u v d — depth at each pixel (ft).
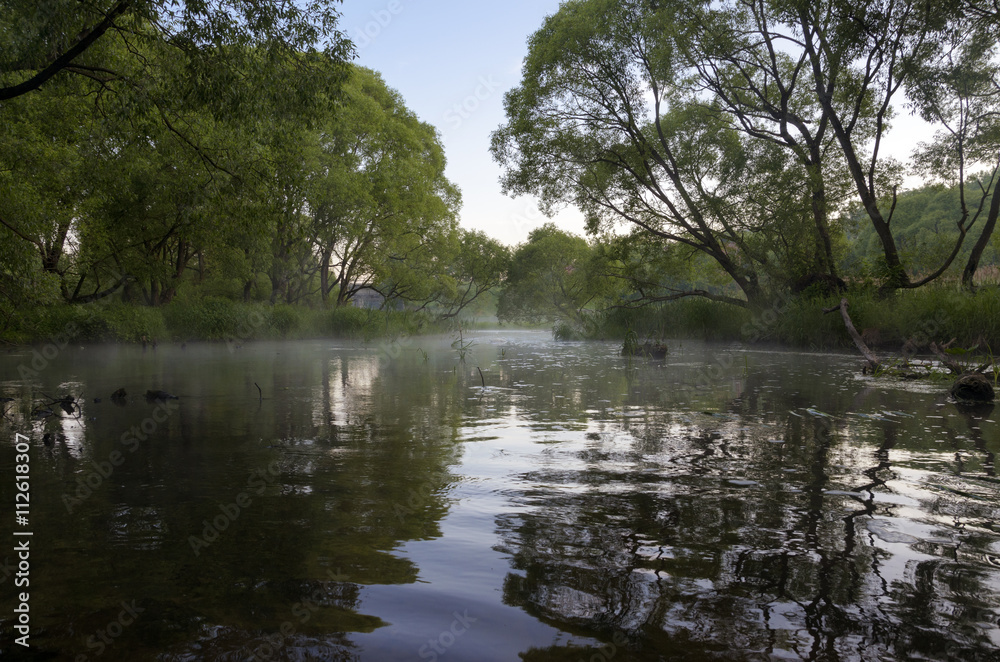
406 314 101.76
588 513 9.27
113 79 32.55
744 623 5.86
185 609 6.28
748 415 18.86
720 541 8.02
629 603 6.29
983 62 52.60
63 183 51.70
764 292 67.51
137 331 61.21
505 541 8.14
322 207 87.40
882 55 53.93
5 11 27.78
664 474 11.60
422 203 110.83
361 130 100.48
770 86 70.13
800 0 54.70
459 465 12.41
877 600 6.32
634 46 63.10
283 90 31.89
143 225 67.46
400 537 8.33
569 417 18.60
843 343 53.11
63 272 63.46
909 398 22.82
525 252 120.06
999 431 16.01
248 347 63.77
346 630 5.78
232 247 76.89
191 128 38.78
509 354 52.90
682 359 45.27
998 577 6.88
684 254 76.33
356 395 24.16
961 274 61.26
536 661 5.19
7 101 40.47
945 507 9.45
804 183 59.31
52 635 5.75
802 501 9.79
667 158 68.28
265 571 7.23
